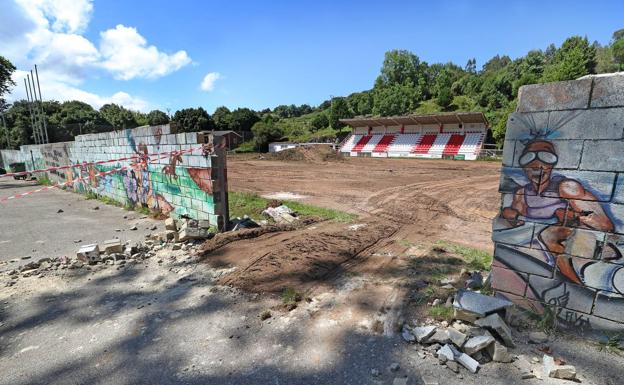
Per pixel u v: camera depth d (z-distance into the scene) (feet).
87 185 45.39
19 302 14.25
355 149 141.49
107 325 12.28
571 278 10.68
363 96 233.14
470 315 11.14
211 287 15.21
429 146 124.16
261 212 31.65
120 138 35.29
